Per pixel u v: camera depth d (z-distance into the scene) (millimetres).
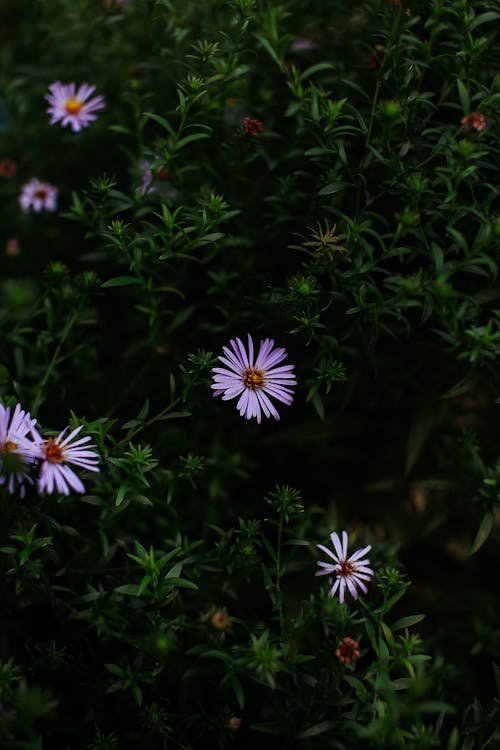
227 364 562
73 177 708
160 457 615
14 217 720
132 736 548
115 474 547
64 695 562
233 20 623
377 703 513
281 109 641
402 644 547
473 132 556
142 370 622
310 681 528
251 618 575
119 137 683
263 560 607
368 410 637
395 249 556
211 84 599
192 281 634
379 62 583
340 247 559
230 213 571
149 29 626
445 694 583
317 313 574
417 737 510
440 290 531
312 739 542
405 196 569
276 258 624
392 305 556
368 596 583
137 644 531
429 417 609
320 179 583
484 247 540
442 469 621
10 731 527
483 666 611
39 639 572
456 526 626
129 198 592
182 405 592
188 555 570
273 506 543
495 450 626
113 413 630
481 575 628
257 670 520
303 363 594
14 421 526
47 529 552
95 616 540
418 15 588
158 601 529
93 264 685
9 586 555
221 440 639
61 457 520
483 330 544
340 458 649
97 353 646
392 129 577
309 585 601
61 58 708
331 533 553
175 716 541
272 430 645
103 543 555
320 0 635
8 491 521
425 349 612
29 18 716
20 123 708
